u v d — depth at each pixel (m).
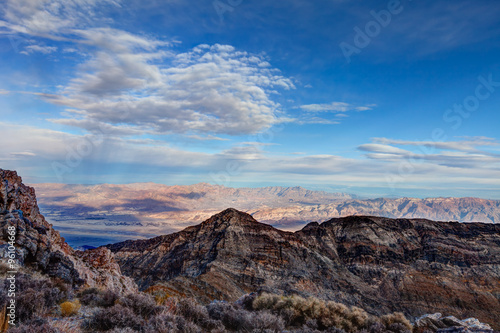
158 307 16.38
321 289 135.62
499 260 166.88
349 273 164.00
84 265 41.44
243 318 18.52
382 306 133.75
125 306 15.73
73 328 12.55
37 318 12.00
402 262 174.25
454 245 182.62
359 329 21.92
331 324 21.25
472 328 23.00
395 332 22.03
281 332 18.08
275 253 156.25
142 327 13.71
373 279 160.88
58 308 15.03
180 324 15.17
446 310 132.00
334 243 198.38
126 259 176.62
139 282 149.38
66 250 40.44
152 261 164.75
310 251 168.38
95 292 21.11
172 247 171.50
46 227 38.72
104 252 50.16
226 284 103.44
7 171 37.91
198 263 146.62
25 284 15.04
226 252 150.00
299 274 141.25
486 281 151.38
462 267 164.00
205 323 17.47
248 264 141.25
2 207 30.95
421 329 23.56
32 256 28.00
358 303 131.88
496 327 118.38
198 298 71.50
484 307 133.25
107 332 12.99
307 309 22.61
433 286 149.00
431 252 179.38
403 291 147.50
